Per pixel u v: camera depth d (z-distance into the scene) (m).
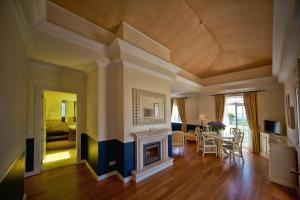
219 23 3.25
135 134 3.13
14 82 1.66
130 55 3.15
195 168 3.68
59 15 2.44
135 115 3.29
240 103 5.99
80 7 2.52
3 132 1.31
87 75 4.04
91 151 3.54
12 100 1.60
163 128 4.01
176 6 2.81
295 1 1.43
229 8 2.75
